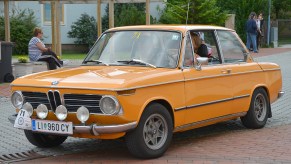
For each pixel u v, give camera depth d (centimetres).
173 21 2977
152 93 769
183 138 929
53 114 771
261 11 3728
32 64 1798
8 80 1734
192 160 771
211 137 933
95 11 3431
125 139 765
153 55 847
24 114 786
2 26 3111
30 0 2247
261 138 917
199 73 852
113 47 888
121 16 3344
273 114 1156
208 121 881
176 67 828
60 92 758
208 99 870
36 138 849
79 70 836
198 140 910
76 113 745
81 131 738
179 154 810
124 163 762
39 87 778
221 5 3716
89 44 3356
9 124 1091
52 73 831
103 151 845
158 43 859
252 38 3103
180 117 819
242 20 3688
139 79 752
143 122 757
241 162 757
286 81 1731
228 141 898
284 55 2883
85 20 3350
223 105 905
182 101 820
